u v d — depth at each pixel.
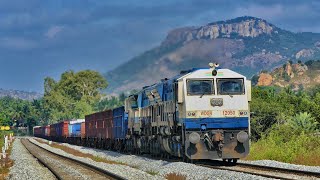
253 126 70.50
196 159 39.19
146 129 51.62
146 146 52.44
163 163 40.06
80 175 34.53
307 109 78.38
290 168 33.44
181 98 36.62
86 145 104.31
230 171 29.48
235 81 36.94
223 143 35.97
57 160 54.16
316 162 37.84
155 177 29.88
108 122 78.81
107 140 80.38
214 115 36.25
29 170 40.59
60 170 39.50
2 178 34.81
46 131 192.88
